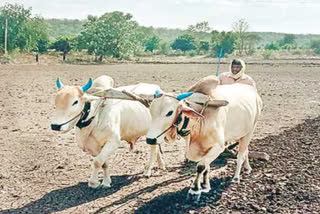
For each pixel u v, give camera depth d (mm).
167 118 7473
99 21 62219
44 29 66688
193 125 7762
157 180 9438
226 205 7812
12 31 61750
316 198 7895
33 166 10492
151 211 7676
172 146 12383
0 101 20250
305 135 13031
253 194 8227
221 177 9250
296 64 56281
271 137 13000
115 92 8492
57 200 8383
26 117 16531
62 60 56188
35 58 55531
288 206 7656
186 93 7645
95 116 8625
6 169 10227
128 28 64125
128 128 9352
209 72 41219
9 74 34844
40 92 23719
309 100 22453
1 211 7902
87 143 8812
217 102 7758
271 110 19109
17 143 12664
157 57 76250
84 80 30812
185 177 9594
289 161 10148
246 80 10062
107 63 55406
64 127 8141
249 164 10031
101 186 8984
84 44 60906
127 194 8617
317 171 9273
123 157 11234
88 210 7906
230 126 8492
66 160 11008
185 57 79875
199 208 7711
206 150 8016
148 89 9703
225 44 89625
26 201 8352
